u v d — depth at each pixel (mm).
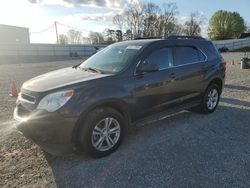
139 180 3342
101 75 4109
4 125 5328
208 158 3900
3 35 52406
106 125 3936
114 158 3922
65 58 36781
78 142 3771
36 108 3572
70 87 3658
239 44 62500
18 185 3238
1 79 12547
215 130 5031
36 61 29484
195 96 5590
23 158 3908
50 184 3270
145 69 4332
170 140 4551
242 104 6992
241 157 3932
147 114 4594
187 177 3396
